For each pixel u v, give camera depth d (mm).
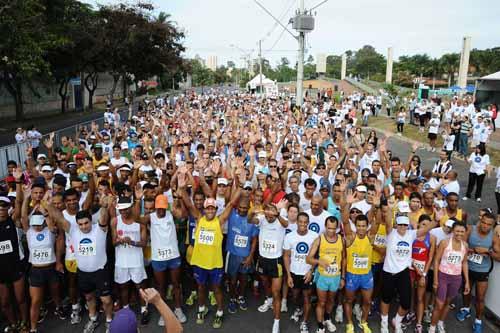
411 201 6918
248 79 98500
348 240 5945
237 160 9320
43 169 8828
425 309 6590
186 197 6629
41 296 6121
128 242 6133
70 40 30047
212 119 21188
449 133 18484
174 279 6430
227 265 6680
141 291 3318
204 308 6500
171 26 39031
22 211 6238
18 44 19781
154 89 80375
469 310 6602
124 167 8711
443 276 5992
